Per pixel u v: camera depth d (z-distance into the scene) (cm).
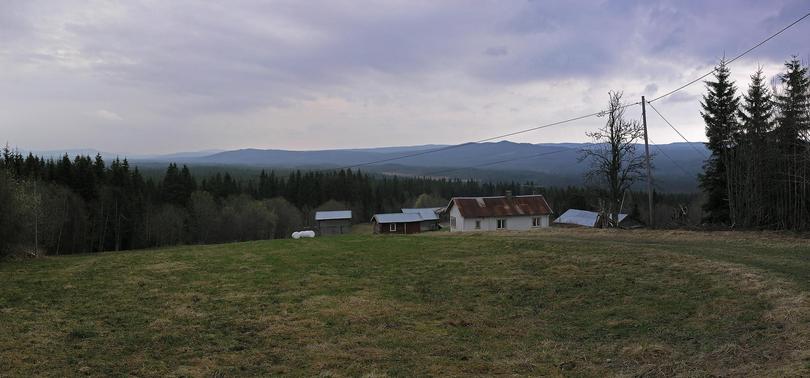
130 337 1370
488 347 1249
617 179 4306
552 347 1227
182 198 8694
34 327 1450
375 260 2573
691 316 1370
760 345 1046
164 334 1394
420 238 3472
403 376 1041
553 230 3600
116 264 2586
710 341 1138
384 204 12344
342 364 1134
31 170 6556
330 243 3284
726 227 3434
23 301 1784
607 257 2231
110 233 7250
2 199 2844
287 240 3578
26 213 3152
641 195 8925
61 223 5972
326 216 9594
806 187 3725
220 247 3247
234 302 1764
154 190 8506
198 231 8219
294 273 2275
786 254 2050
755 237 2633
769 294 1378
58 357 1197
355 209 11738
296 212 9838
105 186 7294
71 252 6544
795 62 4106
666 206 8875
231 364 1155
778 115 4166
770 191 4091
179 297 1848
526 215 5734
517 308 1634
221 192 10181
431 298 1798
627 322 1385
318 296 1834
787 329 1102
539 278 1984
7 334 1370
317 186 11762
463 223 5581
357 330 1421
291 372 1093
